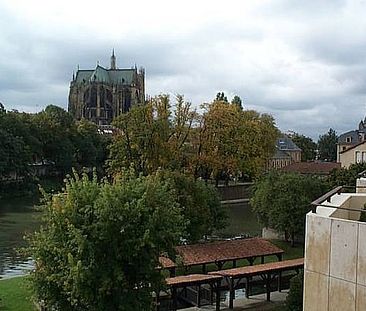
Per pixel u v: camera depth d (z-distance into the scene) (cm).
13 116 10512
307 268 1323
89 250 1928
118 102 18400
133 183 2141
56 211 2030
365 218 1458
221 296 3312
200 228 4100
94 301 1950
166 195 2162
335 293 1238
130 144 6431
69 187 2111
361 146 9212
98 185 2267
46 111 11831
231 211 7775
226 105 8038
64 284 1920
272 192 5088
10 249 4728
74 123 12231
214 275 3048
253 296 3278
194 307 3034
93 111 18062
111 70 19212
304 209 4822
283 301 3169
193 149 7556
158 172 3044
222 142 7819
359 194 1666
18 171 9638
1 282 3344
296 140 18175
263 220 5362
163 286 2117
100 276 1927
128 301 1989
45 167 11212
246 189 9119
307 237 1327
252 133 8375
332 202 1496
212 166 7588
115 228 1972
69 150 11175
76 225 2002
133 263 1994
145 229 1984
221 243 3744
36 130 10769
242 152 8188
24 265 4138
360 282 1175
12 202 8331
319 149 19875
